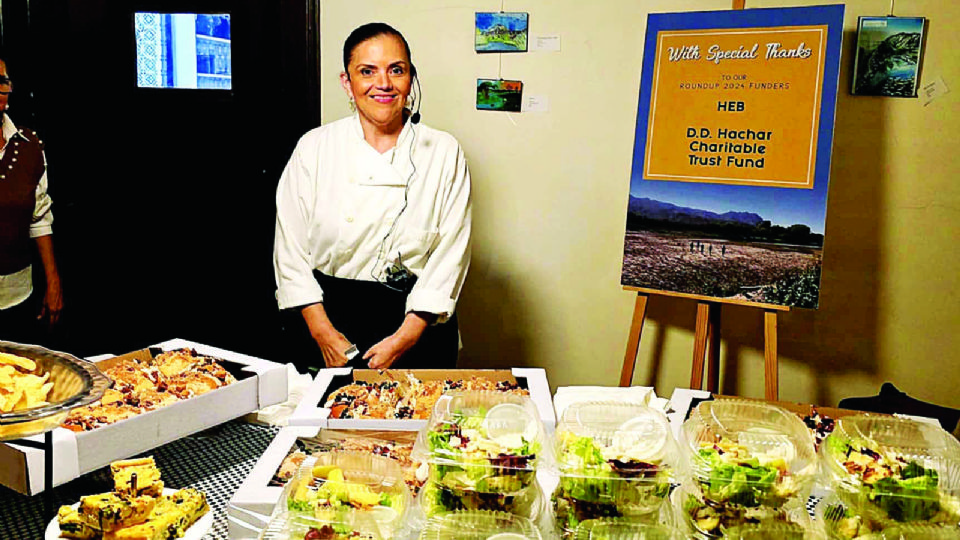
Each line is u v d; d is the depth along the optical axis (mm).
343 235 2367
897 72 2684
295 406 1698
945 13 2646
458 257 2420
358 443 1426
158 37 3168
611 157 2971
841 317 2879
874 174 2771
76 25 3188
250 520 1195
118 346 3486
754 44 2449
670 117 2574
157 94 3223
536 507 1182
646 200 2617
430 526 1058
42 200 2896
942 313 2795
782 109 2414
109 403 1412
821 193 2375
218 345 3428
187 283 3396
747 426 1235
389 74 2279
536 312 3137
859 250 2828
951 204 2730
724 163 2500
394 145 2389
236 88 3162
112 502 1160
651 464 1151
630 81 2906
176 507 1212
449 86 3023
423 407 1581
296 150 2486
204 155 3256
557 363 3164
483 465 1133
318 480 1156
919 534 1111
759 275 2475
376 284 2396
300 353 2645
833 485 1199
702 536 1154
